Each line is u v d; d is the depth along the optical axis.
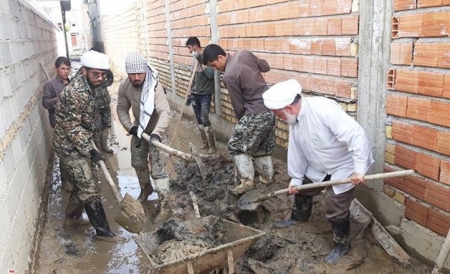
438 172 3.10
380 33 3.48
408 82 3.24
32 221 4.21
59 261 3.96
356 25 3.76
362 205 3.89
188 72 9.10
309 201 4.01
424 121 3.16
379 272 3.39
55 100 5.70
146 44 13.34
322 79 4.39
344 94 4.05
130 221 3.91
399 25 3.25
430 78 3.04
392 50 3.37
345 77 4.03
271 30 5.30
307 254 3.68
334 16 4.04
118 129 9.05
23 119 4.55
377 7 3.46
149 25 12.52
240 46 6.28
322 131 3.31
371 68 3.64
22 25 5.57
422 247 3.34
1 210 3.00
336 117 3.20
